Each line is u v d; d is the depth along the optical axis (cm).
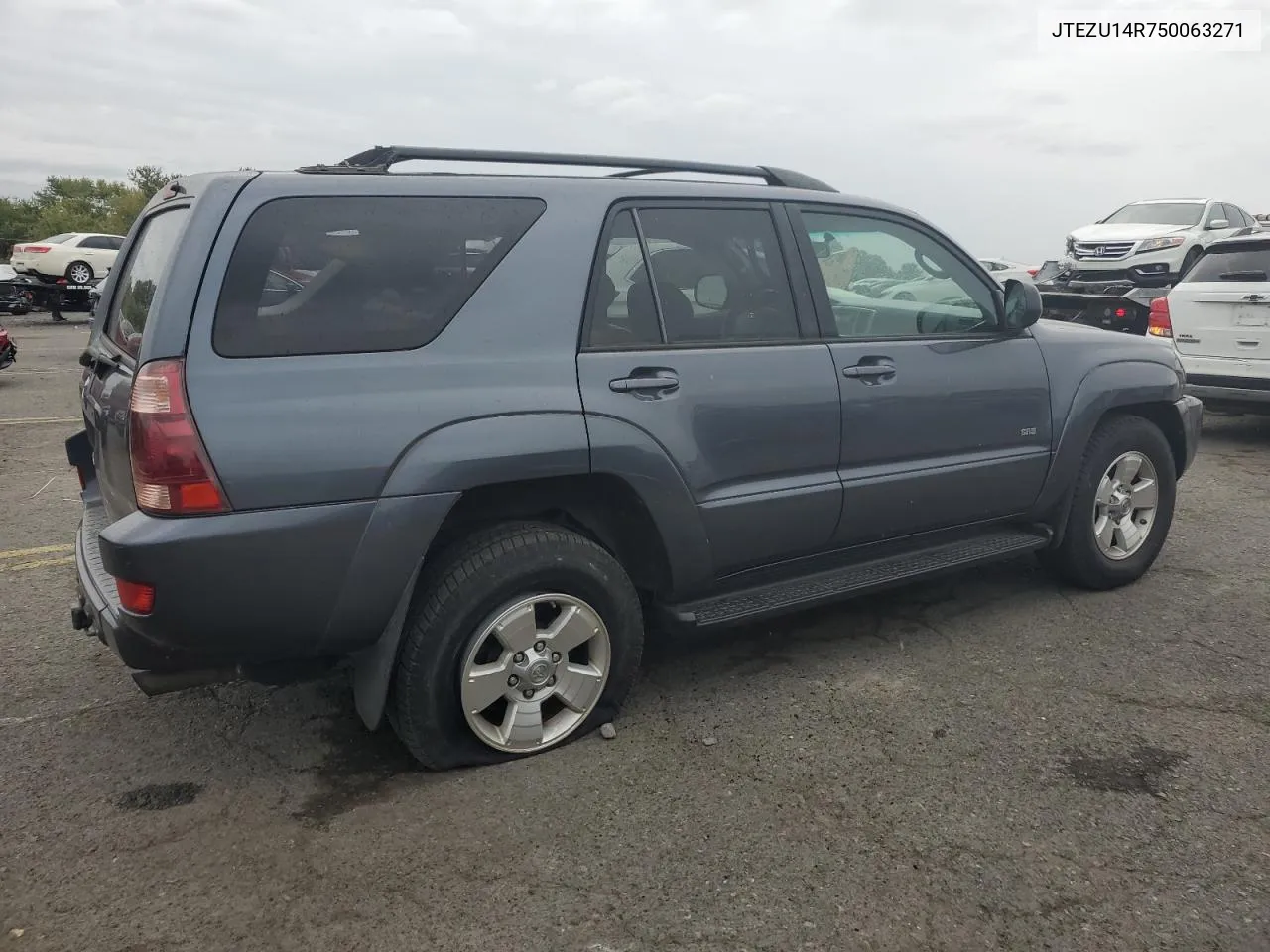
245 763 308
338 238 273
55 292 2197
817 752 313
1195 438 484
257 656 268
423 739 289
